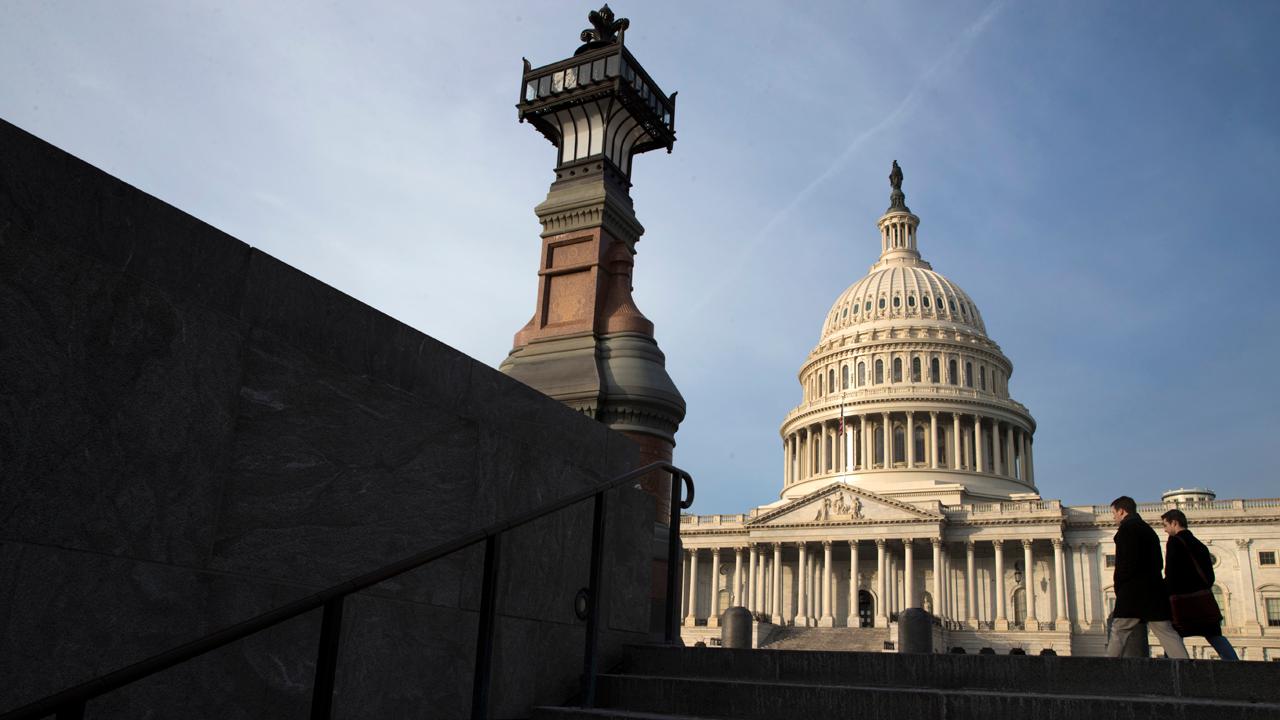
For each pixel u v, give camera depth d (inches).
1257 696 286.2
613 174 671.1
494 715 305.0
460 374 309.3
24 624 181.2
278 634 233.8
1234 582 3400.6
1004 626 3484.3
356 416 265.0
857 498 3821.4
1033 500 3649.1
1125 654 438.6
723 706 299.4
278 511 238.1
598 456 388.2
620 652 378.6
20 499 182.5
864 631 3447.3
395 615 270.1
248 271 237.5
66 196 196.2
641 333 625.6
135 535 203.3
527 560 331.6
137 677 149.9
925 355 4665.4
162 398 212.1
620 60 647.8
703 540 4082.2
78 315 196.2
